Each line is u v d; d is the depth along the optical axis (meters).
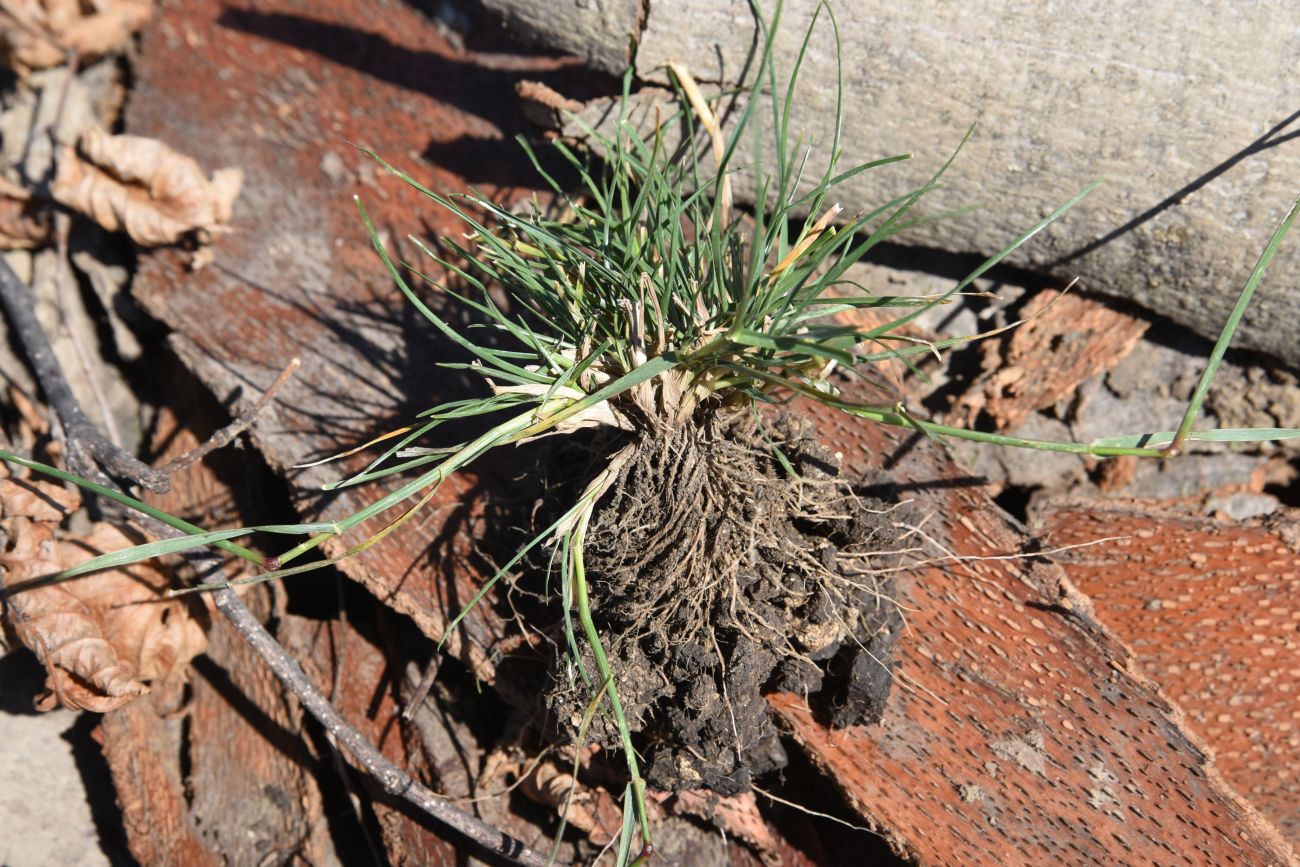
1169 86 0.42
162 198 0.48
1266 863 0.40
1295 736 0.43
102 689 0.44
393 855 0.44
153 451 0.51
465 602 0.44
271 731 0.47
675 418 0.39
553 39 0.47
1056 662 0.42
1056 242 0.46
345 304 0.48
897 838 0.41
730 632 0.40
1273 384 0.47
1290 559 0.45
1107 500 0.46
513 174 0.50
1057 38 0.42
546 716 0.42
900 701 0.42
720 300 0.40
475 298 0.48
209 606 0.47
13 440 0.51
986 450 0.48
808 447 0.42
